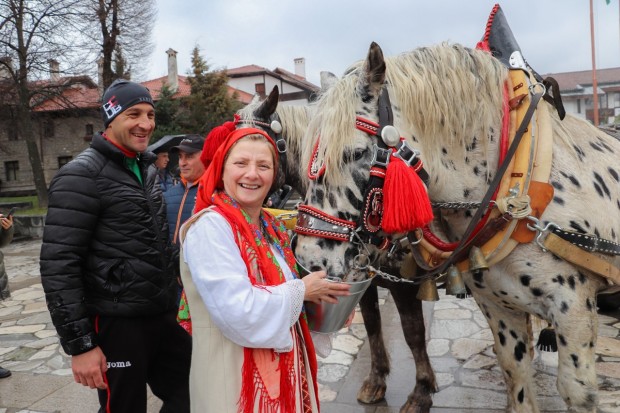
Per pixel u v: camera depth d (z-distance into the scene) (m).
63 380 3.40
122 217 1.80
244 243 1.35
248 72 30.89
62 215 1.69
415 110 1.58
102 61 18.05
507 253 1.65
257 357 1.33
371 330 2.82
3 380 3.45
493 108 1.70
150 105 1.89
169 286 1.92
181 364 2.05
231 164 1.39
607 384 2.84
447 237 1.91
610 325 3.87
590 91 31.81
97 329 1.81
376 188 1.44
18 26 16.67
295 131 2.96
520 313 1.94
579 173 1.73
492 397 2.78
